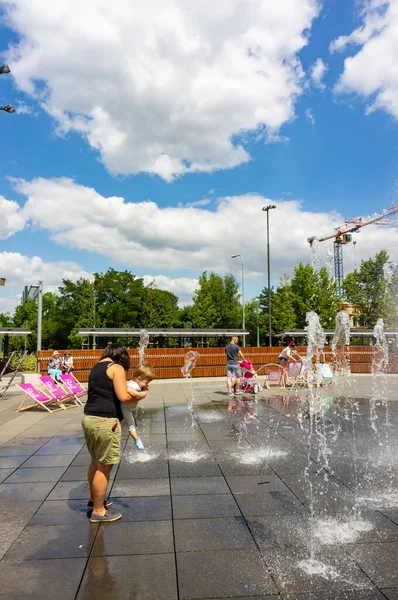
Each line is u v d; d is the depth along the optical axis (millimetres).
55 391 11617
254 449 6629
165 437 7551
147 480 5172
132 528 3855
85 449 6812
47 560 3316
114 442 4020
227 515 4117
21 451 6699
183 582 3008
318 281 40312
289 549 3451
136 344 30109
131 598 2828
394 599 2799
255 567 3189
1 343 45094
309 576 3064
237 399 12484
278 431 7957
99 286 55750
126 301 56000
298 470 5516
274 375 15508
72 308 59188
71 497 4668
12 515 4180
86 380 19047
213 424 8695
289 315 41188
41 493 4797
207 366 20312
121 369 4137
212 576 3080
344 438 7344
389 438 7355
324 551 3414
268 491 4758
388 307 34500
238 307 66000
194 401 12180
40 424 9055
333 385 16375
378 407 10898
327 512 4168
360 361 22703
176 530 3807
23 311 59531
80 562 3285
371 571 3123
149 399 12664
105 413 4016
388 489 4801
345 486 4902
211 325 53000
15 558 3354
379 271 38812
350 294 40344
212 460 6027
